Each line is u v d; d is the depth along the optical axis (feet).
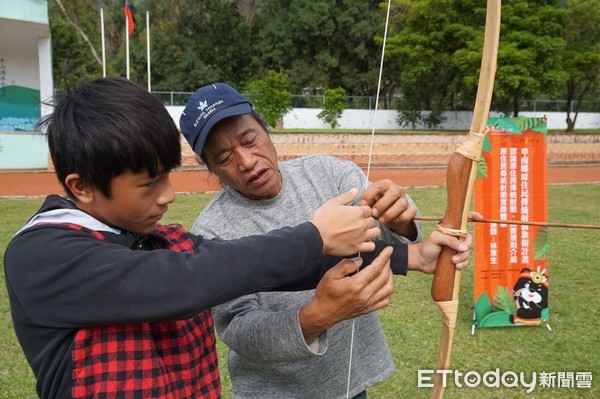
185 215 25.03
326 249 3.30
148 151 3.03
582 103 79.25
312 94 87.97
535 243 13.07
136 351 3.24
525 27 57.26
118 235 3.37
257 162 5.02
